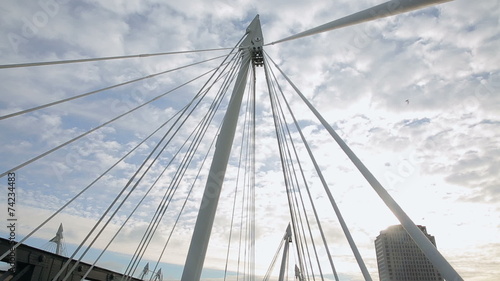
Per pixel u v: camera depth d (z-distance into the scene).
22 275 19.20
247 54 23.64
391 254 112.94
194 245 16.64
